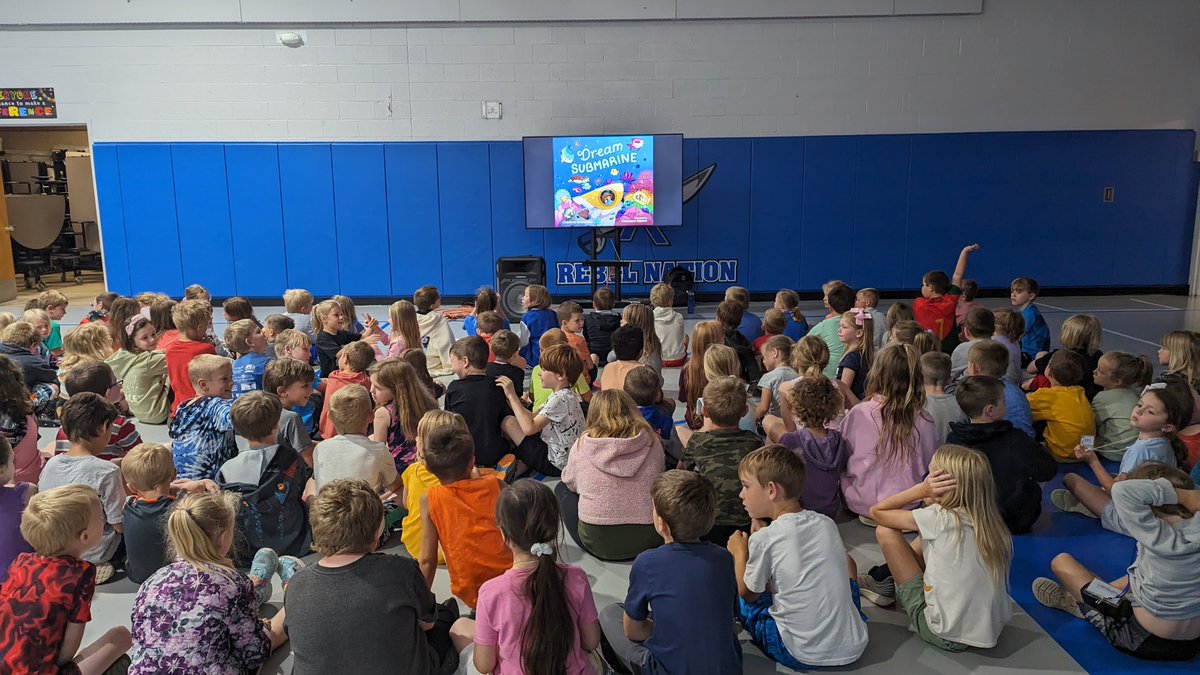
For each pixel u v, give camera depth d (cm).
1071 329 507
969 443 367
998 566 273
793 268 1133
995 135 1095
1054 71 1090
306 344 499
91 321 625
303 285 1119
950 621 277
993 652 285
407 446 399
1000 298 1129
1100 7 1075
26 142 1661
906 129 1100
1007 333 530
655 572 235
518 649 213
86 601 227
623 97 1091
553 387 407
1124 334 868
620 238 1086
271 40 1067
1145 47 1087
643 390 392
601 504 336
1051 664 279
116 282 1106
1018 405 419
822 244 1126
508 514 216
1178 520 270
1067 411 443
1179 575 266
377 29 1072
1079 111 1100
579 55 1080
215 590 228
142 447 313
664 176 1047
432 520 291
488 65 1082
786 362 483
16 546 282
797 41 1078
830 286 628
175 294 1112
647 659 239
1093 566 346
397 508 366
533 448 412
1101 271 1137
